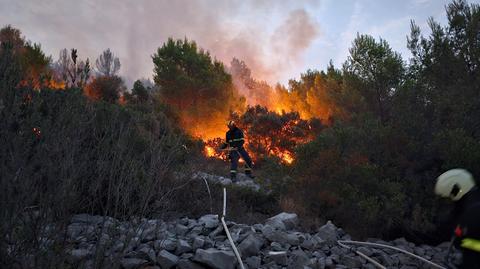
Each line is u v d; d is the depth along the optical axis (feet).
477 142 21.12
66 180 9.16
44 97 10.16
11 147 8.85
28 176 8.66
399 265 16.90
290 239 15.64
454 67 27.48
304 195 22.18
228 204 20.43
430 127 24.52
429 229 20.38
